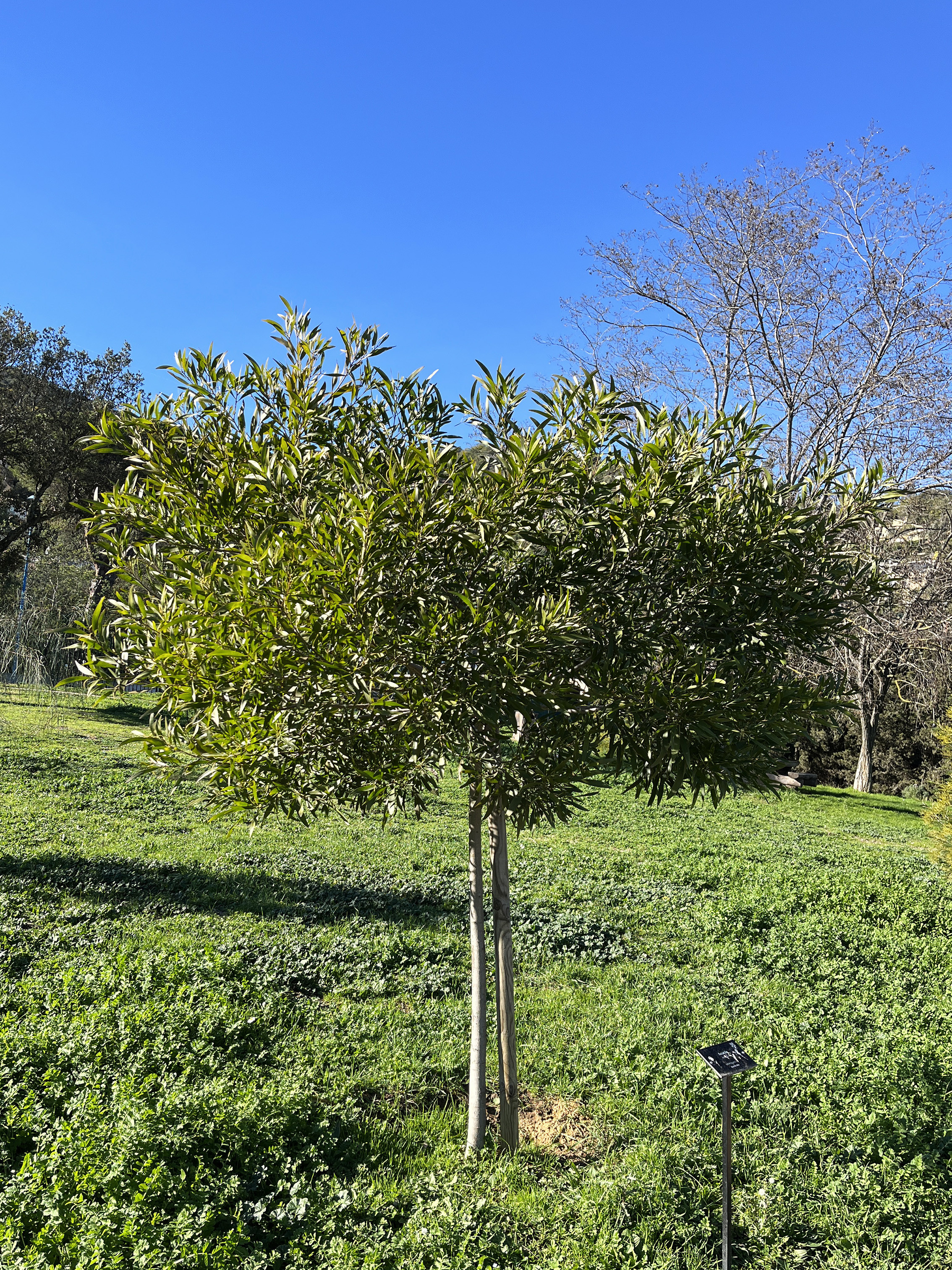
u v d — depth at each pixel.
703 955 9.43
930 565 15.99
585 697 4.52
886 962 9.45
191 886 10.36
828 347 18.17
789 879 12.68
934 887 12.88
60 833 12.29
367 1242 4.20
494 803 4.73
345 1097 5.65
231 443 4.60
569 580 4.55
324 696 4.19
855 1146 5.39
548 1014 7.45
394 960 8.52
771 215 18.80
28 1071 5.19
